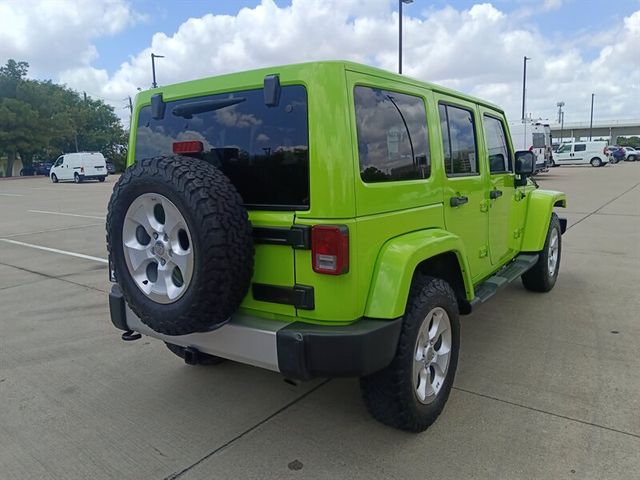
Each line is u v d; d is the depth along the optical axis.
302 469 2.66
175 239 2.50
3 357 4.26
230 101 2.77
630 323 4.62
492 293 3.92
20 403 3.47
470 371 3.71
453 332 3.13
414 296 2.82
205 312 2.46
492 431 2.94
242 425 3.12
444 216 3.35
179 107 3.00
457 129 3.63
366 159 2.57
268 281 2.62
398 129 2.86
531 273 5.45
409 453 2.76
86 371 3.96
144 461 2.78
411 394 2.79
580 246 8.17
